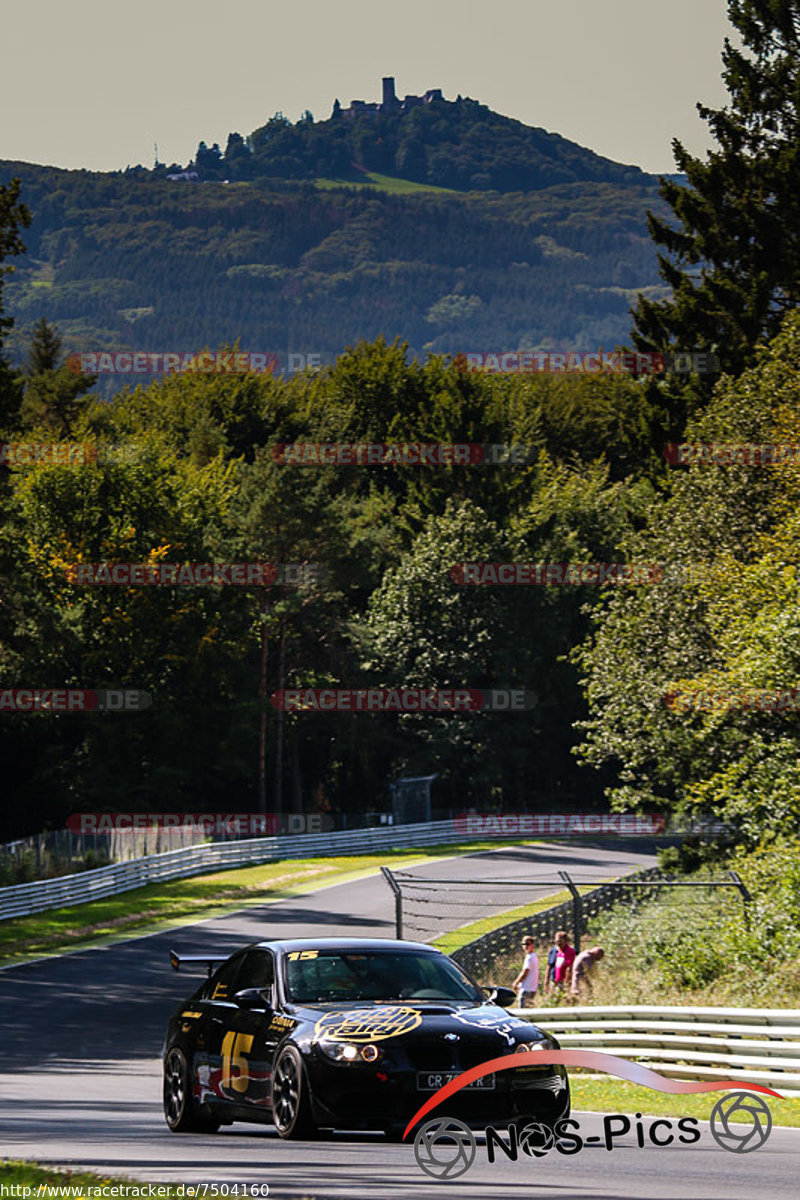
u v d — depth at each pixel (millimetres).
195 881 140625
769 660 77812
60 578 179625
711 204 141875
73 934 105562
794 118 141125
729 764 86562
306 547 193500
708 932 63562
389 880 65500
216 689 184250
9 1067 55219
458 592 197375
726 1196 20547
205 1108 28547
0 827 163125
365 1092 24188
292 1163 23641
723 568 92375
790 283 138500
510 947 79875
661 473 147625
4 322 122062
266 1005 26828
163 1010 76250
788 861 63125
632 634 100375
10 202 120750
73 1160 23766
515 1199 19703
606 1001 59656
